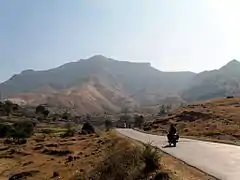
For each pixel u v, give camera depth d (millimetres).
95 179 23391
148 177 17500
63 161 40375
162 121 74000
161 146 33500
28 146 61719
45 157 48531
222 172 18516
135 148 23672
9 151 56156
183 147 32219
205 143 36156
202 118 66000
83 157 39531
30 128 88375
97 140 55469
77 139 66750
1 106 171500
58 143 60906
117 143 37031
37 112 191250
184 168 19766
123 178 19797
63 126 139125
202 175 17672
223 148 30625
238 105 77062
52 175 31938
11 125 97375
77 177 27359
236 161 22516
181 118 71562
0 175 37156
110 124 139750
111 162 23672
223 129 48875
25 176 33375
